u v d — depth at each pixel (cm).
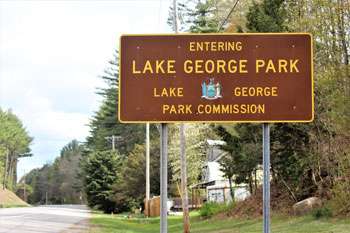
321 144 2344
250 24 2492
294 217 2436
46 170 15712
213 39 1123
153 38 1123
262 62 1121
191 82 1118
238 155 3019
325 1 2003
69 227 3072
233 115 1113
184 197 2809
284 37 1123
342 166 2127
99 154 7294
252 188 3534
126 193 6256
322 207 2242
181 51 1121
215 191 5519
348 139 2148
